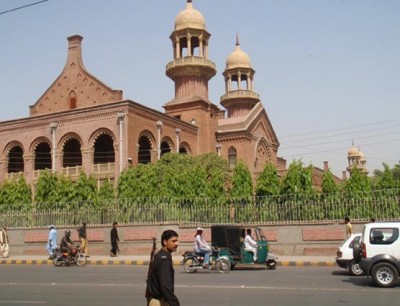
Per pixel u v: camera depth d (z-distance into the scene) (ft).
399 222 46.75
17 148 156.35
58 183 108.78
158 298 20.61
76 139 144.77
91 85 149.79
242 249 64.69
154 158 142.82
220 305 35.37
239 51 207.00
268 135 194.70
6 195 111.24
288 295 40.14
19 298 40.52
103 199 95.45
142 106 138.31
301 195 84.07
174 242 21.13
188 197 96.63
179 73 177.37
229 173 155.33
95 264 78.59
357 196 80.74
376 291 42.42
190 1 182.91
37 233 95.50
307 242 81.00
